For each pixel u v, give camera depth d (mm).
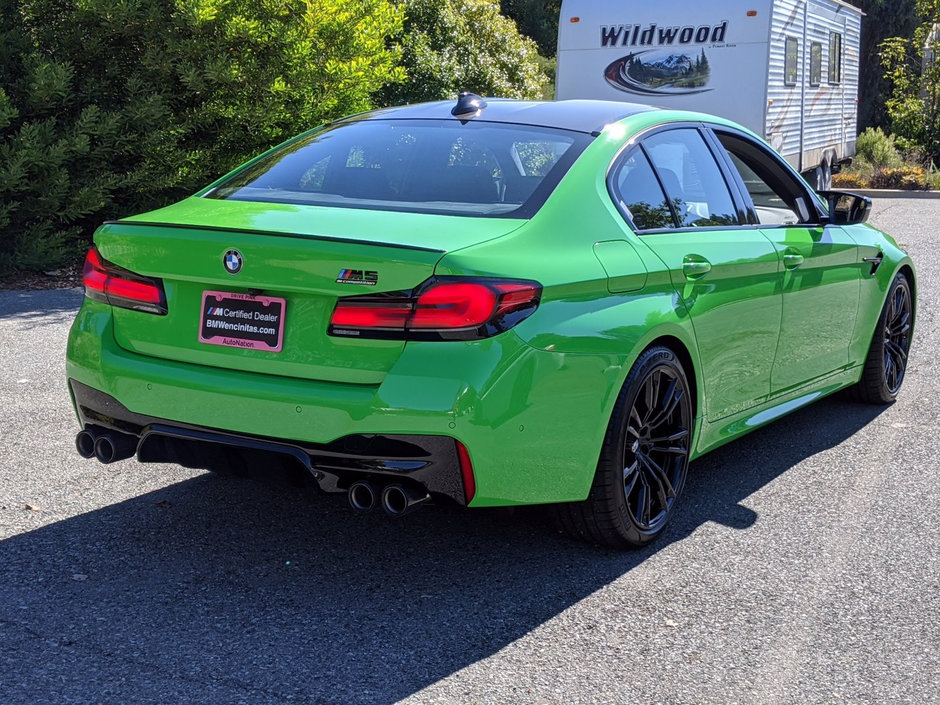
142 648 3086
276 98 10914
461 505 3250
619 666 3061
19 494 4297
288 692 2869
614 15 13680
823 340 5164
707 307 4102
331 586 3535
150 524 4023
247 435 3316
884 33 30578
